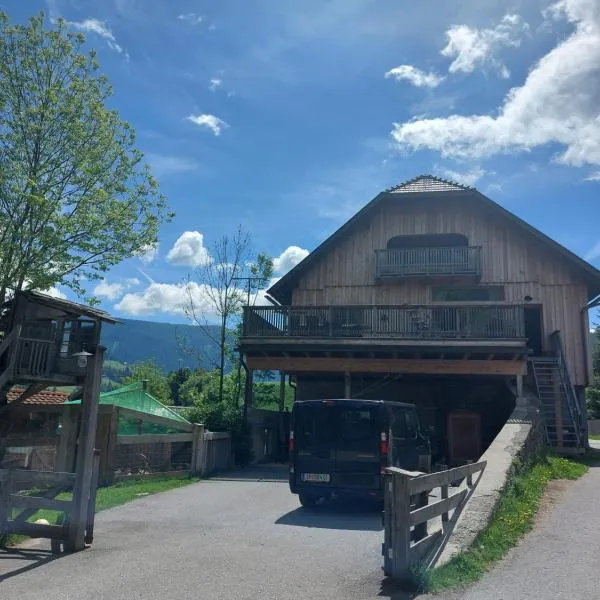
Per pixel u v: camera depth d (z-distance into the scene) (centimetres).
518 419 1425
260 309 2020
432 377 2198
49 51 1734
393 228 2344
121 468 1470
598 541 740
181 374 4766
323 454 1053
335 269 2366
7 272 1628
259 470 1750
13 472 779
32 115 1702
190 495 1228
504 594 555
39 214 1647
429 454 1273
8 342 861
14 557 711
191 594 563
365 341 1903
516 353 1833
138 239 1845
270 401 2877
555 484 1170
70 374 873
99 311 920
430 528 716
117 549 750
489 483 909
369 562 680
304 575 626
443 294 2302
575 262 2112
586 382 2094
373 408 1052
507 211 2183
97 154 1778
